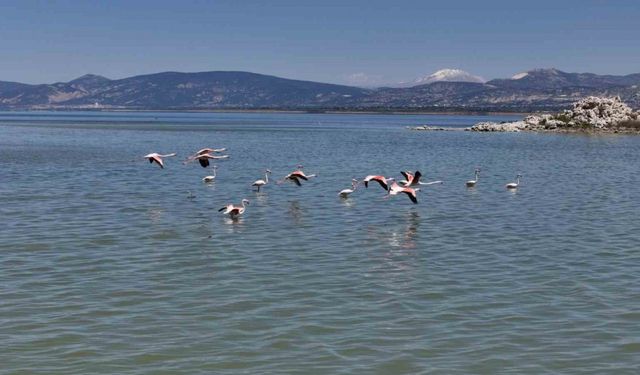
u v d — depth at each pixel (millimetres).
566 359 21625
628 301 27078
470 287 28984
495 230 41469
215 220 43969
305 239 38406
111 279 29797
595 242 38000
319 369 20828
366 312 25719
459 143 133875
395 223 43562
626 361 21516
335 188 60531
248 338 23156
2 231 39406
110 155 94875
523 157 99625
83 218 43875
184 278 30078
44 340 22844
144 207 48688
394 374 20516
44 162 82500
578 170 80438
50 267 31641
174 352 22016
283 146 121812
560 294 28000
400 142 136375
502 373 20625
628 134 173000
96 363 21156
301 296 27609
